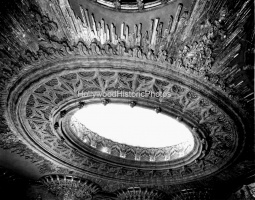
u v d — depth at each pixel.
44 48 7.20
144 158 13.90
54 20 6.59
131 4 6.22
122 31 6.76
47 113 9.62
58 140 11.15
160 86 8.07
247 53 6.63
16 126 9.85
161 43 6.86
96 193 14.45
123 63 7.34
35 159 12.22
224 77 7.41
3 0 6.36
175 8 6.16
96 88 8.54
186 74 7.47
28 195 14.80
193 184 13.12
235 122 8.59
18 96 8.52
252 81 7.20
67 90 8.64
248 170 11.05
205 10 6.04
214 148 10.33
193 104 8.60
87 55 7.25
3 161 12.41
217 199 13.61
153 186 13.66
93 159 12.38
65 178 13.43
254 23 5.74
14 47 7.32
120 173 13.34
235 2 5.71
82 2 6.20
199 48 6.85
